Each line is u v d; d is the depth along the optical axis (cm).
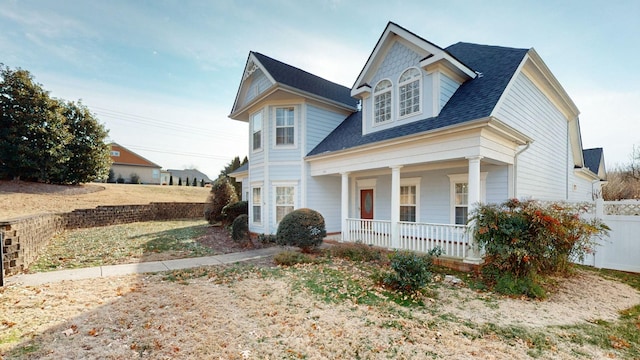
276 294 508
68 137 2067
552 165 1068
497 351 323
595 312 446
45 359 291
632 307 470
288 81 1178
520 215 557
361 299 488
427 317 417
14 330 354
